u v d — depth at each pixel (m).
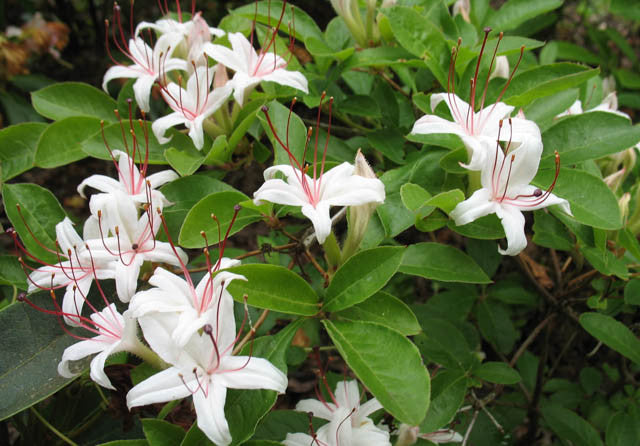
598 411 0.37
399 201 0.26
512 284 0.39
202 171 0.32
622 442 0.31
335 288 0.23
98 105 0.33
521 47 0.27
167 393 0.20
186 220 0.25
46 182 0.64
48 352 0.24
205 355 0.20
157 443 0.21
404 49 0.31
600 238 0.26
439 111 0.28
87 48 0.72
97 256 0.23
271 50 0.32
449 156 0.25
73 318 0.23
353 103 0.33
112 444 0.22
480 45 0.30
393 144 0.32
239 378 0.20
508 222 0.23
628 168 0.31
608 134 0.26
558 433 0.32
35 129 0.31
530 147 0.23
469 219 0.23
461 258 0.25
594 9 0.74
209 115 0.27
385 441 0.24
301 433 0.25
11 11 0.73
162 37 0.30
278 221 0.26
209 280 0.21
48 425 0.28
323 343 0.44
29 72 0.64
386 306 0.24
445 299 0.38
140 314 0.20
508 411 0.38
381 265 0.23
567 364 0.46
